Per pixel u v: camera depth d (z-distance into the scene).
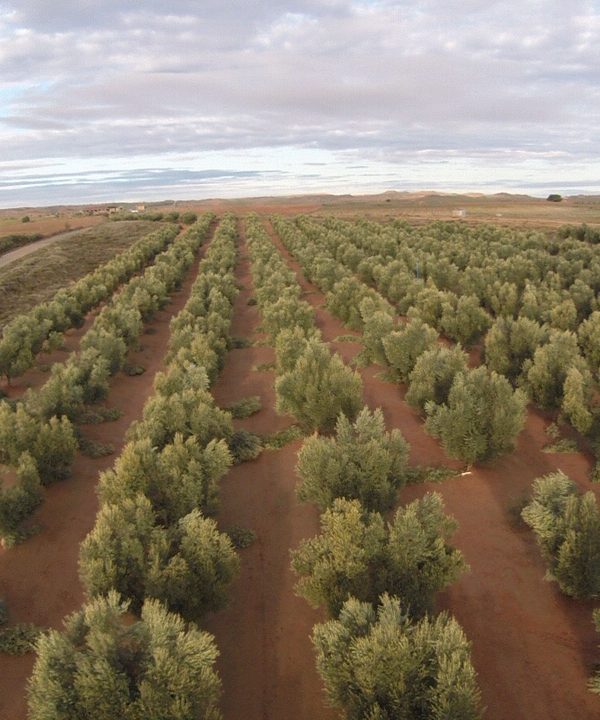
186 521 8.69
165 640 6.32
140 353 24.75
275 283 30.94
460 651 6.18
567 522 8.73
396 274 31.92
